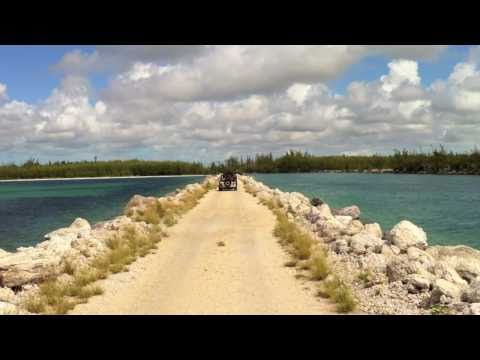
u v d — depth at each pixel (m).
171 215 23.33
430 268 10.85
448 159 155.75
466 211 36.06
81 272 11.04
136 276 11.35
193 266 12.43
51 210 42.28
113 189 84.50
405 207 39.53
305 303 8.91
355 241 13.66
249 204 31.23
